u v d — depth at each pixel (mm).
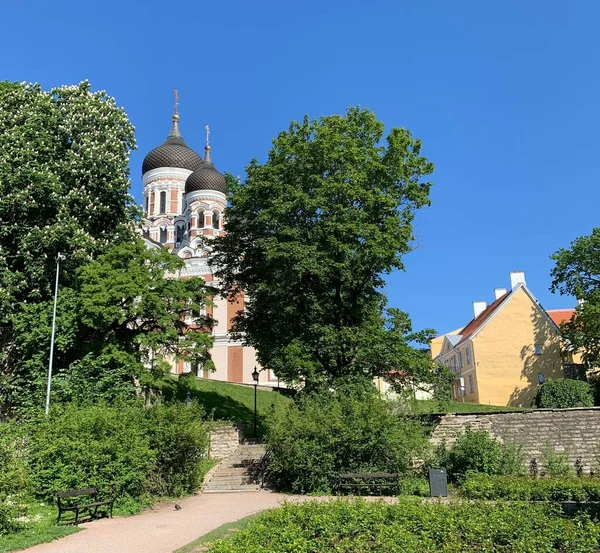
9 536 12477
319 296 29812
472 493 14719
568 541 9445
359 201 28531
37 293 27219
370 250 26828
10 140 28156
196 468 20266
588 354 40312
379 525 9906
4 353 27672
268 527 9938
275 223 28672
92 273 26156
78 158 29188
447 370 28688
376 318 29375
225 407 37156
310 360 27203
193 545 11461
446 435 23578
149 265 27906
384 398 24469
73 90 31969
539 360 48406
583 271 42906
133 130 32594
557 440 22625
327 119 30469
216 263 33906
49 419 18453
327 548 9125
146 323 28219
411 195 29562
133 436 18031
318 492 19406
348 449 20000
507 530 9586
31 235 26766
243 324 32688
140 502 17109
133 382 27125
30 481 16031
